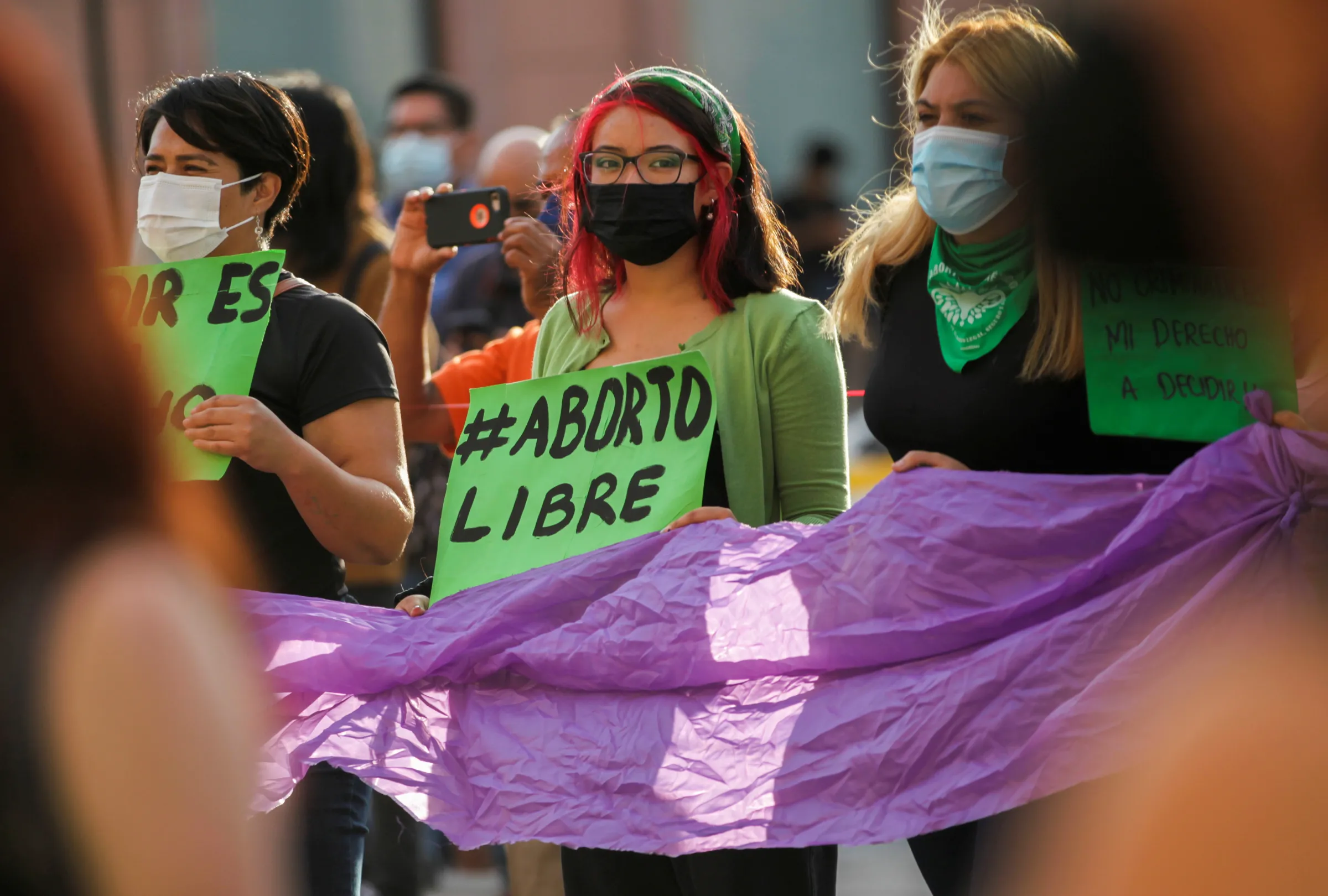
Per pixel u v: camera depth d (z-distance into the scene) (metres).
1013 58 10.88
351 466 11.59
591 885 11.59
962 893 11.39
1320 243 4.07
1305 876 3.62
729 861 10.82
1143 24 4.34
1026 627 10.38
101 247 5.30
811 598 10.85
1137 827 3.83
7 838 4.74
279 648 11.32
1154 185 4.31
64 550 5.12
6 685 4.84
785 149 44.59
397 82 45.12
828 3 44.34
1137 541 9.89
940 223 11.16
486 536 12.12
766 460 12.16
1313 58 3.88
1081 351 10.37
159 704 4.80
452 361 15.79
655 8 44.56
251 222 12.34
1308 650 4.05
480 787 11.21
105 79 35.19
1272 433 9.39
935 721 10.13
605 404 12.17
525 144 18.38
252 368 11.45
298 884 11.20
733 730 10.82
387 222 26.33
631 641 11.09
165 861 4.70
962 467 10.77
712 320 12.34
